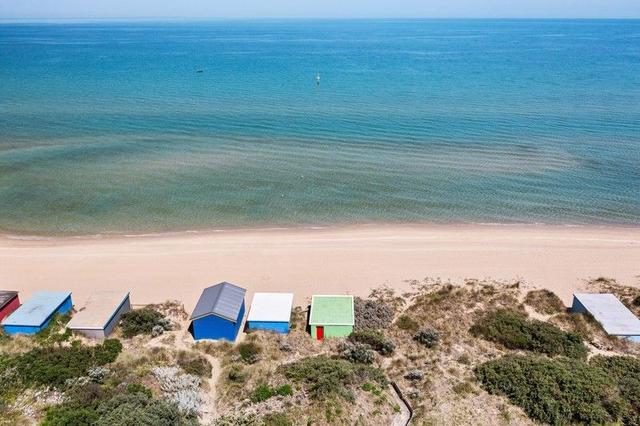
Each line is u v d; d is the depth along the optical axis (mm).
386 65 171625
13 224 57156
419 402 29812
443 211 60406
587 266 47844
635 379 31219
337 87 129625
